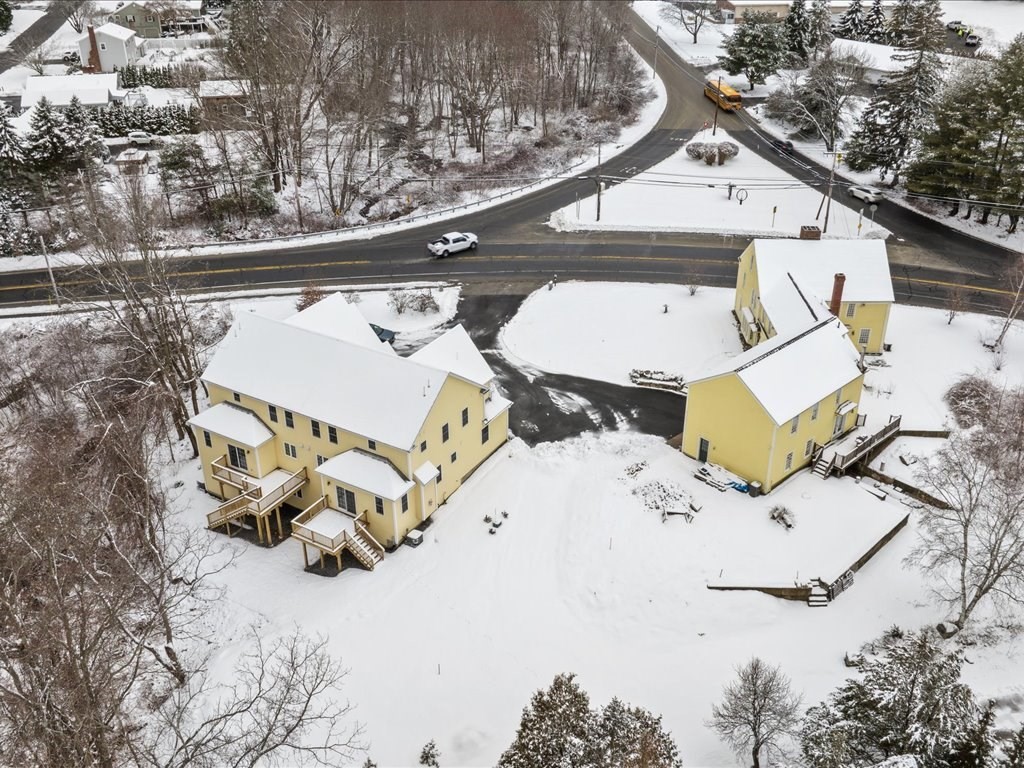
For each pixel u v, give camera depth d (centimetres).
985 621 3950
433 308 6556
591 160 9306
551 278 7038
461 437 4712
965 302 6500
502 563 4334
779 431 4453
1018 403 5238
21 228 7775
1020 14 13462
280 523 4622
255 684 3700
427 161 9319
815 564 4203
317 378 4591
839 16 13150
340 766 3397
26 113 9525
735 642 3919
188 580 4316
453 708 3647
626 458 4994
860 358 4988
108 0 14038
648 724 3103
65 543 3862
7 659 3200
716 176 8794
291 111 8669
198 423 4750
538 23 10625
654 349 6078
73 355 6012
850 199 8256
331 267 7394
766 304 5591
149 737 3550
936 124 7781
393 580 4222
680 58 12150
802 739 3175
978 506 4003
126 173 7506
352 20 9019
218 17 12962
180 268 7419
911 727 2983
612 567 4256
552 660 3869
